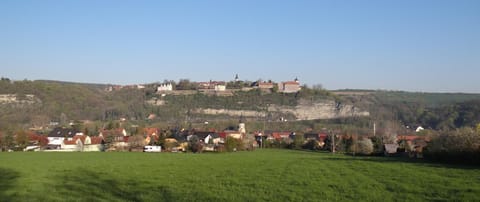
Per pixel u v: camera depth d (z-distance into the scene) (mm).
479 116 175750
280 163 61594
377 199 29062
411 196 29875
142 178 40906
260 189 33406
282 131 194125
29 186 35375
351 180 39031
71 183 37344
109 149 116938
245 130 181125
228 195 30703
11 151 104562
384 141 122688
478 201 27688
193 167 54000
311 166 55469
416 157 85312
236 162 63875
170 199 29125
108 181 38656
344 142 122000
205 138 140375
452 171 47125
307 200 28953
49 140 134750
